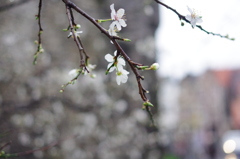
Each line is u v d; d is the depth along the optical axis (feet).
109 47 24.81
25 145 16.22
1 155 7.93
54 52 20.18
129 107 22.54
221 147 43.93
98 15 23.57
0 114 15.81
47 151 17.40
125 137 21.63
